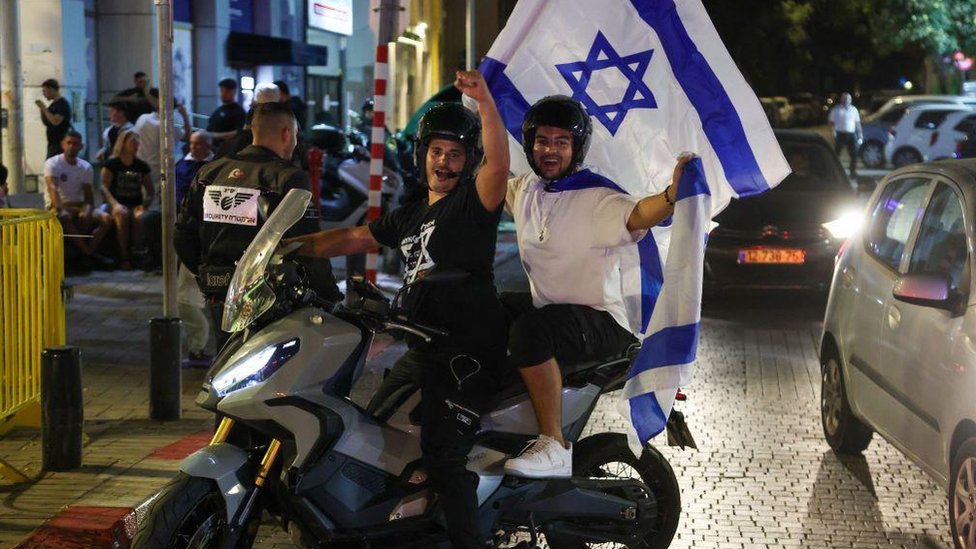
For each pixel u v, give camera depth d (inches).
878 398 269.7
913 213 276.4
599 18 217.8
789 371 402.9
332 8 1203.9
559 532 209.2
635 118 218.4
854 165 1270.9
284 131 256.8
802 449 309.7
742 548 238.5
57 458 269.6
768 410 350.3
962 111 1347.2
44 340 306.0
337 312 186.2
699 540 242.8
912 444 249.4
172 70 316.8
